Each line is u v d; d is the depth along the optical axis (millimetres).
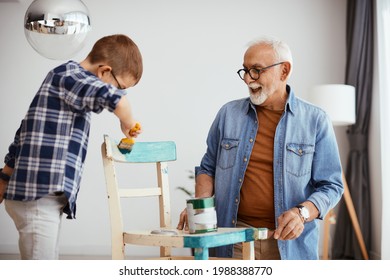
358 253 5086
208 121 5742
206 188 2383
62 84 1702
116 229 1848
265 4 5723
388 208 4605
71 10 2262
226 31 5758
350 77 5223
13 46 5855
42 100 1712
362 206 5148
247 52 2246
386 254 4605
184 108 5754
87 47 5828
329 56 5617
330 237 5461
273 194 2215
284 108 2273
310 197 2117
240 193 2273
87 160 5750
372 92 5137
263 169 2242
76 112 1722
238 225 2275
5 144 5828
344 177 4875
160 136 5750
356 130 5203
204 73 5762
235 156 2291
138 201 5734
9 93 5852
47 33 2256
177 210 5703
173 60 5781
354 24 5188
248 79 2227
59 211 1734
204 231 1707
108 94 1645
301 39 5652
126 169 5742
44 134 1694
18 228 1714
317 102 4781
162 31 5797
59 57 2346
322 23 5641
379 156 4910
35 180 1669
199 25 5777
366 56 5148
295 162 2215
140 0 5816
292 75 5625
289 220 1978
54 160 1685
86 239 5746
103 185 5754
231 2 5762
